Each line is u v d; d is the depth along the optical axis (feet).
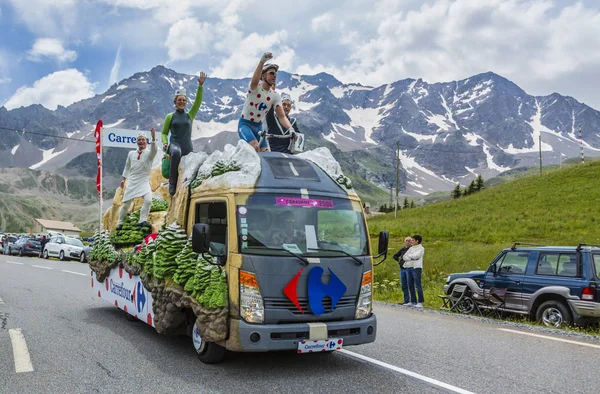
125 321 32.71
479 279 42.91
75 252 102.27
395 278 68.80
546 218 142.00
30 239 123.95
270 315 19.15
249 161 21.50
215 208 21.38
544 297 38.19
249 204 20.35
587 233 113.50
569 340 29.55
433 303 49.34
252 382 19.42
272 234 20.04
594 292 35.06
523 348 27.09
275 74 26.35
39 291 47.83
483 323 35.86
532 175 245.86
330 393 18.26
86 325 31.19
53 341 26.55
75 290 49.26
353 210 22.36
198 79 29.71
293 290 19.44
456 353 25.46
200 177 23.27
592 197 166.71
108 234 34.99
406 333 31.12
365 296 21.22
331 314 20.03
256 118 26.53
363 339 20.61
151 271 24.99
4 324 30.89
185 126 28.99
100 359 22.90
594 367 23.02
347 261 20.77
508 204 184.34
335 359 23.30
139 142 31.71
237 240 19.69
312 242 20.54
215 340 19.52
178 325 23.54
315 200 21.38
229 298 19.56
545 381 20.57
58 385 19.07
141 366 21.70
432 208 220.84
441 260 81.82
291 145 25.99
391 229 150.41
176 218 24.14
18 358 22.91
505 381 20.45
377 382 19.81
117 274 32.37
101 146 55.93
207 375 20.31
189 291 20.97
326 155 23.88
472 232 133.59
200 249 19.10
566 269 37.45
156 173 36.35
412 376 20.81
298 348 19.15
